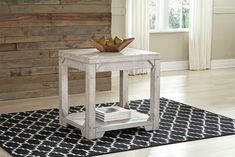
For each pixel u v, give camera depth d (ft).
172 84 22.80
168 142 14.34
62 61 15.43
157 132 15.25
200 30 26.84
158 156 13.28
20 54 19.33
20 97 19.63
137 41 24.82
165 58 26.63
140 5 24.67
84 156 13.11
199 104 19.08
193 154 13.48
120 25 24.73
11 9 18.85
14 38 19.11
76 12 20.04
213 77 24.80
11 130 15.30
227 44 28.25
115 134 14.97
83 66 14.38
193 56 26.84
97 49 15.26
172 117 17.04
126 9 24.53
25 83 19.63
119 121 14.99
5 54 19.06
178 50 26.94
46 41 19.70
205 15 26.94
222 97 20.34
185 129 15.62
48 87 20.11
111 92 21.02
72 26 20.07
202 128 15.76
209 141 14.57
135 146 13.94
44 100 19.44
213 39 27.78
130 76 24.85
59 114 15.93
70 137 14.65
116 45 14.97
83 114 15.99
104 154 13.32
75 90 20.68
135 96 20.35
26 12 19.15
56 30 19.79
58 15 19.72
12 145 13.88
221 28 27.94
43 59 19.79
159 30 26.22
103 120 14.87
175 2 26.99
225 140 14.69
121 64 14.46
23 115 17.12
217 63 27.96
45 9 19.45
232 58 28.50
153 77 15.08
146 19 24.91
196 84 22.90
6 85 19.29
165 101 19.43
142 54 14.71
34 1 19.21
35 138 14.53
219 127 15.90
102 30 20.70
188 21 27.35
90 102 14.23
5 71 19.19
